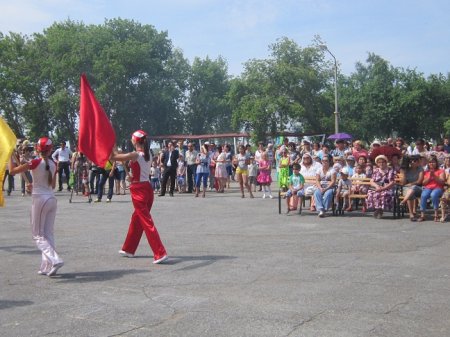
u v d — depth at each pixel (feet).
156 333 16.42
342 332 16.21
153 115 247.91
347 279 22.75
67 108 210.38
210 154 76.59
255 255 28.37
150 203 27.50
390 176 42.93
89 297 20.63
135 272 24.77
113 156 26.25
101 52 217.56
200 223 41.45
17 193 71.72
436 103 180.45
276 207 52.19
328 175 45.24
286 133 181.88
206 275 23.91
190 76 290.97
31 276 24.25
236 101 196.75
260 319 17.54
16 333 16.62
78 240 33.96
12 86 194.90
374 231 36.09
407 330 16.33
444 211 40.19
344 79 244.42
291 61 191.42
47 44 220.23
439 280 22.36
